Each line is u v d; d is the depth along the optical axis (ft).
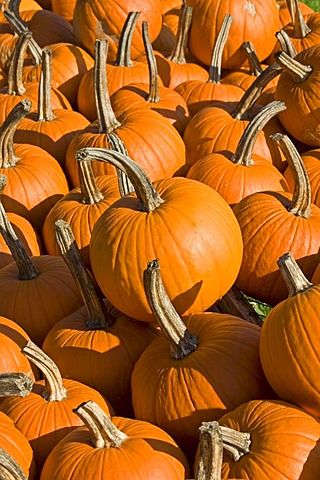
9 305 7.13
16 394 5.65
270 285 7.26
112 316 6.93
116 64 9.36
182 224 6.57
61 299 7.14
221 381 6.20
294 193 7.28
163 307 6.27
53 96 9.29
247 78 9.45
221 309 7.34
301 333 6.00
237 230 6.81
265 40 9.50
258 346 6.37
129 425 5.99
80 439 5.91
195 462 5.89
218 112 8.53
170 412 6.20
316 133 8.20
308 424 5.88
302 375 5.98
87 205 7.63
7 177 8.02
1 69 10.22
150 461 5.76
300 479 5.70
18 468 5.49
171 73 9.49
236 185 7.70
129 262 6.54
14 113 7.83
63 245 6.72
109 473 5.69
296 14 9.52
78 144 8.26
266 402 6.01
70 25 10.80
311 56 8.29
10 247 7.20
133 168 6.57
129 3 9.59
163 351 6.45
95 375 6.67
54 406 6.24
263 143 8.34
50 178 8.15
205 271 6.57
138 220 6.61
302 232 7.18
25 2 11.28
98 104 8.18
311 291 6.14
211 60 9.25
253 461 5.75
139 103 8.80
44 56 8.63
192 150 8.41
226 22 9.18
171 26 10.73
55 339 6.82
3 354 6.52
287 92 8.26
